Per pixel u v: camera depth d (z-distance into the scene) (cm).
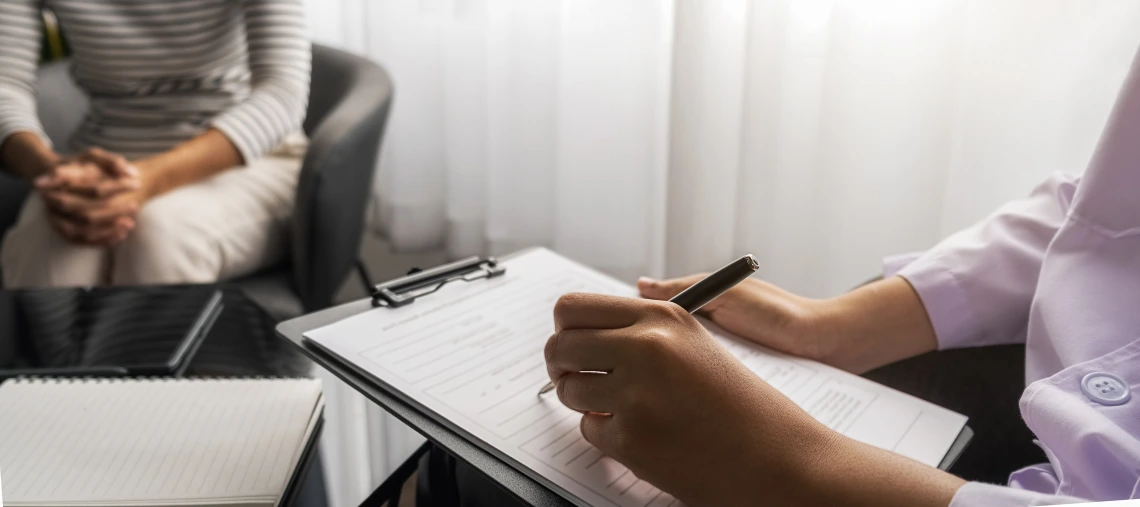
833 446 39
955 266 61
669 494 39
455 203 182
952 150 132
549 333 54
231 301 75
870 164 137
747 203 150
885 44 131
